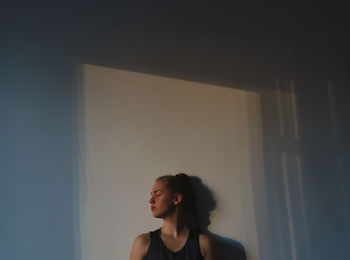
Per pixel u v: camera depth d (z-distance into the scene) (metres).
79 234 1.48
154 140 1.57
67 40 1.62
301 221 1.55
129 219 1.51
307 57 1.71
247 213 1.54
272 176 1.58
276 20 1.73
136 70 1.62
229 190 1.55
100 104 1.58
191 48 1.66
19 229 1.46
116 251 1.48
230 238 1.52
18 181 1.50
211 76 1.64
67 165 1.52
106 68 1.61
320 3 1.77
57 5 1.65
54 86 1.58
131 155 1.55
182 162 1.56
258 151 1.59
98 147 1.55
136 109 1.59
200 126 1.59
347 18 1.77
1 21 1.61
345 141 1.65
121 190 1.52
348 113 1.67
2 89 1.55
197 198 1.54
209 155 1.57
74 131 1.55
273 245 1.52
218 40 1.68
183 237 1.43
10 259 1.44
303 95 1.67
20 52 1.59
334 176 1.61
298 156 1.61
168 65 1.64
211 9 1.70
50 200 1.49
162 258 1.37
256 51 1.68
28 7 1.63
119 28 1.65
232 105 1.62
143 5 1.68
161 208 1.41
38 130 1.54
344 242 1.56
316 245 1.54
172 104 1.61
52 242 1.46
